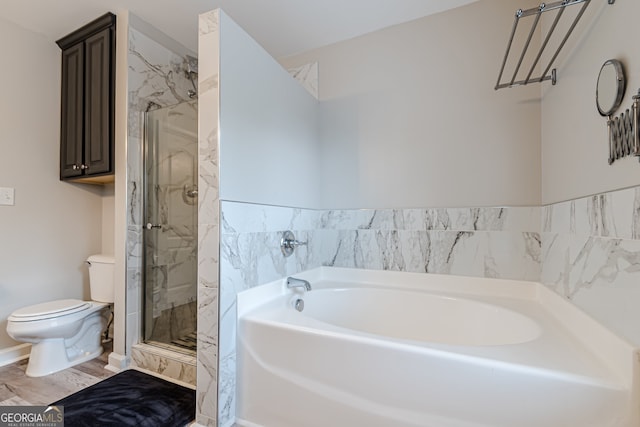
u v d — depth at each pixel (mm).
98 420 1373
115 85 2062
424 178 2000
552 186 1541
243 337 1426
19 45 2150
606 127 1024
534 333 1290
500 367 970
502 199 1802
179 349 1914
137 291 2055
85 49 2203
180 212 2033
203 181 1404
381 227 2117
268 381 1353
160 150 2098
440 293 1867
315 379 1244
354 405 1166
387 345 1117
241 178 1500
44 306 1958
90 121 2162
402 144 2064
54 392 1655
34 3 1934
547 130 1619
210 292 1376
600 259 1047
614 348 920
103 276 2164
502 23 1813
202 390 1383
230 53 1435
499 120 1813
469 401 1003
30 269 2180
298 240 2012
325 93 2316
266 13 1979
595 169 1099
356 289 2008
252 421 1390
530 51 1742
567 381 899
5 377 1821
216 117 1367
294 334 1288
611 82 969
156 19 2102
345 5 1903
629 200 885
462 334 1709
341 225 2238
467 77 1895
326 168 2301
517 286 1760
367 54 2182
